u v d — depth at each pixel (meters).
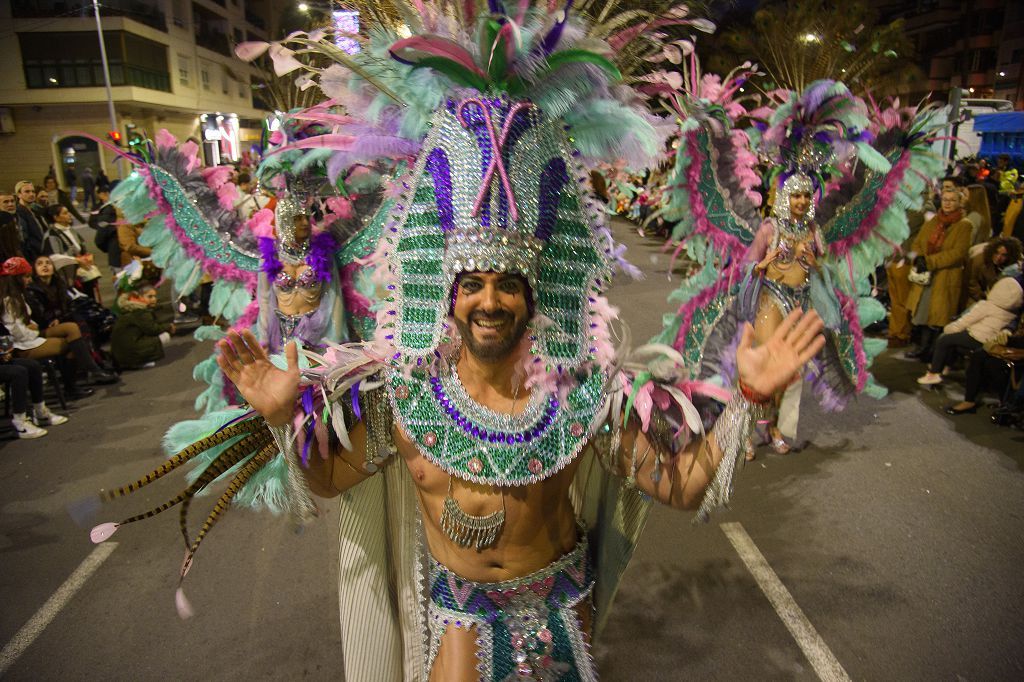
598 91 1.68
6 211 8.21
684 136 3.81
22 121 29.98
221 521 4.14
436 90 1.68
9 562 3.79
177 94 32.00
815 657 2.90
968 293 6.57
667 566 3.57
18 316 5.95
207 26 34.25
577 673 1.89
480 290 1.59
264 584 3.52
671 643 3.00
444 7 1.69
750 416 1.64
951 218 6.50
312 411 1.76
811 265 4.52
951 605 3.21
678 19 1.76
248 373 1.71
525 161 1.61
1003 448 4.90
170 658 3.00
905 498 4.21
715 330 4.37
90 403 6.36
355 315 4.30
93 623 3.26
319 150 1.99
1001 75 30.17
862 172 4.58
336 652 3.01
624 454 1.83
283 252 4.05
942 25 32.12
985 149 13.37
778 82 4.76
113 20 28.05
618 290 9.79
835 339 4.78
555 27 1.58
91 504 1.69
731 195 4.27
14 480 4.82
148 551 3.86
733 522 3.97
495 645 1.87
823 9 4.68
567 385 1.75
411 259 1.71
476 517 1.79
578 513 2.21
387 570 2.16
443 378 1.77
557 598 1.91
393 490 2.14
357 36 1.80
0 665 2.98
